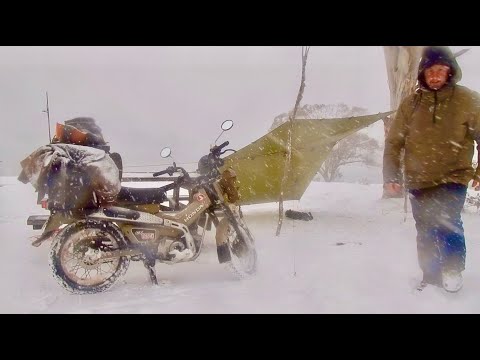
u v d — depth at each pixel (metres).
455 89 3.23
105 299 3.21
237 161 6.73
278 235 5.70
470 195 8.28
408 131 3.39
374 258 4.31
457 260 3.17
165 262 3.72
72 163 3.44
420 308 2.90
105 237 3.47
